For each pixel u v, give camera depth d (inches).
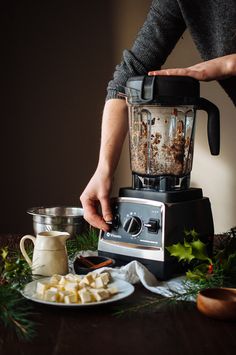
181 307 43.1
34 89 130.0
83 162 131.7
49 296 42.3
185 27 65.2
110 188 57.9
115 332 37.9
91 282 45.0
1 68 129.3
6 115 130.4
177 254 49.4
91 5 128.4
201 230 54.6
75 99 130.3
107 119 62.6
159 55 64.6
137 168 54.5
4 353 34.2
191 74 51.8
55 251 50.8
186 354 34.1
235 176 129.5
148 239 52.2
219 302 39.8
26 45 129.1
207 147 129.9
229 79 63.3
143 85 51.2
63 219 63.3
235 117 128.3
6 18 128.5
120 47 129.0
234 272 48.1
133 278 49.3
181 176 54.0
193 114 54.6
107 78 129.8
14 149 131.3
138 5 128.2
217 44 60.7
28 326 37.8
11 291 43.6
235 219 130.4
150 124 53.3
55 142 131.3
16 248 62.0
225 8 58.3
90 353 34.3
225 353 34.3
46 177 132.1
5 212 132.3
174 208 51.7
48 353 34.2
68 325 39.2
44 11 128.5
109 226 55.7
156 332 37.9
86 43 129.0
